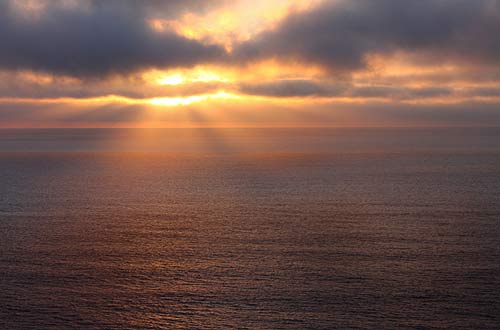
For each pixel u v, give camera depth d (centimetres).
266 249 4762
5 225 5828
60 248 4844
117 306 3547
